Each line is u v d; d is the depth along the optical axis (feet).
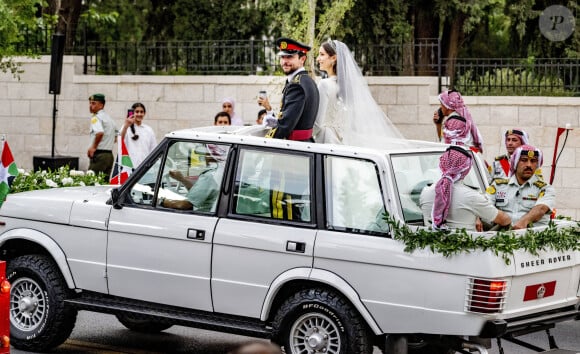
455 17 87.97
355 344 31.40
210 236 33.63
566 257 32.35
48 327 36.50
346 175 32.24
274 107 79.51
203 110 81.76
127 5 105.50
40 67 85.10
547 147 75.56
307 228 32.37
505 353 38.91
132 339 40.09
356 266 31.40
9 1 73.61
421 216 33.14
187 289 34.19
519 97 75.66
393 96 78.18
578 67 77.20
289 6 84.84
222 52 82.94
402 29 86.38
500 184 36.86
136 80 82.94
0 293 29.86
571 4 88.28
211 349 38.63
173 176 34.94
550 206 35.27
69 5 89.92
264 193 33.35
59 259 36.29
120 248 35.35
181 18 99.45
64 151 84.89
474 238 30.45
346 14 85.25
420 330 30.58
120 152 52.60
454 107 44.86
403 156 33.14
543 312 31.83
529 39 91.81
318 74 77.46
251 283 33.04
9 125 86.12
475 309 29.76
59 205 36.60
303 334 32.40
